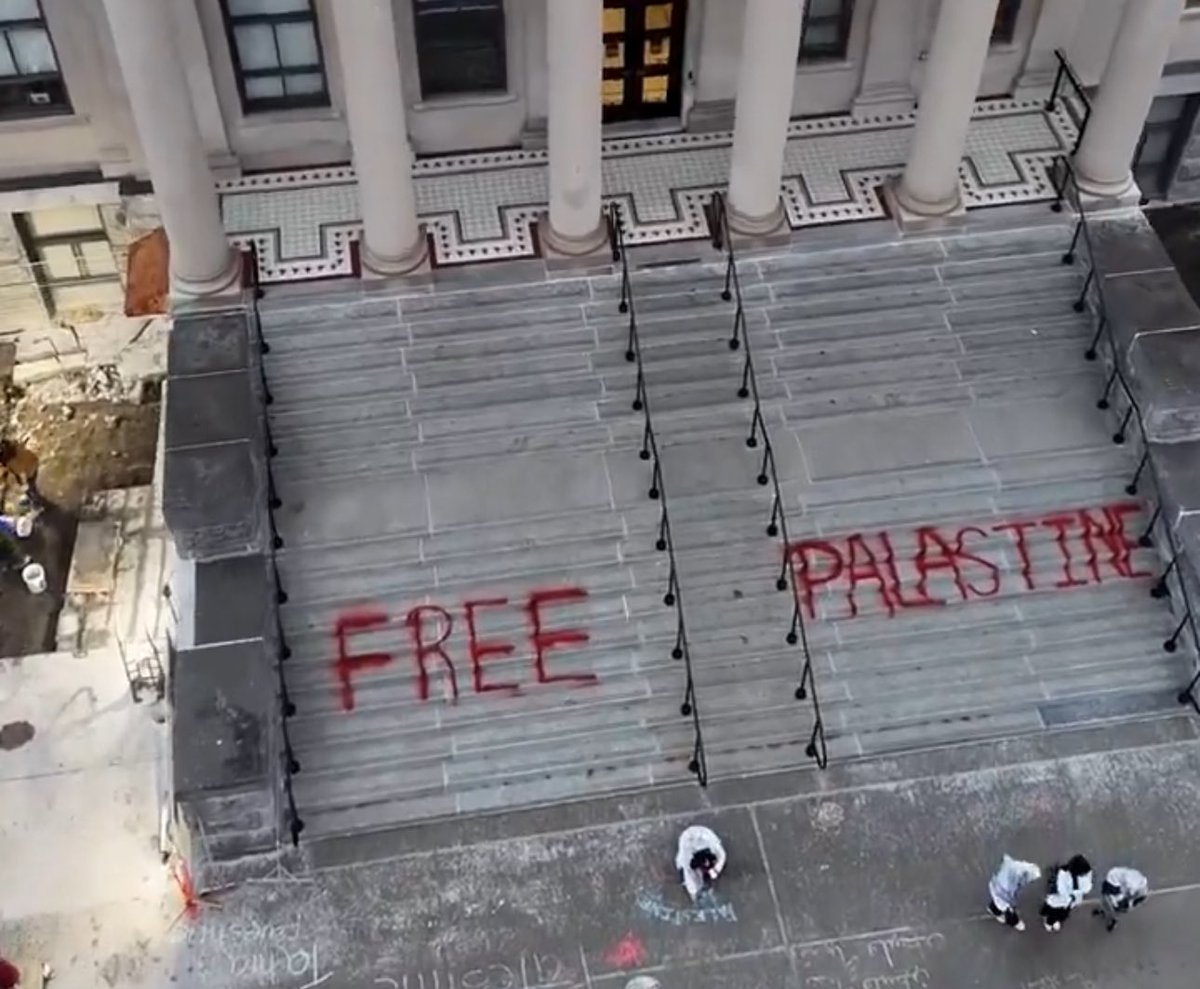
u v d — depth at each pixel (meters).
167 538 20.06
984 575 18.52
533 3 19.11
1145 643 18.41
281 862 16.69
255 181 20.41
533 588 17.97
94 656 18.95
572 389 19.03
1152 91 19.16
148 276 20.09
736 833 16.98
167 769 17.80
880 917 16.45
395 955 16.11
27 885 16.78
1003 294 20.00
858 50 20.70
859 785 17.38
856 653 18.09
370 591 17.84
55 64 18.86
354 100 17.25
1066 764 17.62
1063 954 16.28
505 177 20.56
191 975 16.00
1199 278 23.56
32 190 20.12
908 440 19.08
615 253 19.61
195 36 18.69
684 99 20.95
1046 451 19.11
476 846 16.84
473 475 18.53
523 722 17.48
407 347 19.06
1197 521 18.31
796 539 18.44
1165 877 16.84
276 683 17.03
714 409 19.08
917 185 19.89
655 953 16.17
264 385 18.62
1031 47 21.11
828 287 19.81
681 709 17.55
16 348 22.31
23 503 20.45
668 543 18.11
